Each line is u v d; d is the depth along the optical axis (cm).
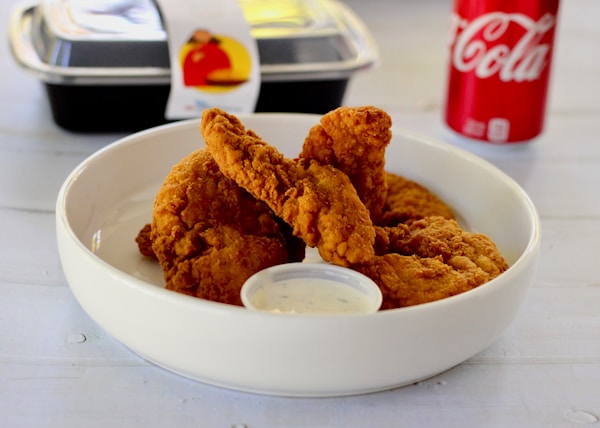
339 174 45
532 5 60
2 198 57
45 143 64
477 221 52
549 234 55
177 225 45
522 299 42
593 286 50
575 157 65
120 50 62
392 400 41
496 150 66
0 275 49
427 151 54
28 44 65
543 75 63
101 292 40
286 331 37
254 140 44
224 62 62
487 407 41
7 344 44
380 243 46
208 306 38
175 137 54
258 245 45
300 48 64
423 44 85
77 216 48
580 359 44
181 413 40
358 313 39
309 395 40
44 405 40
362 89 74
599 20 93
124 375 42
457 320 39
